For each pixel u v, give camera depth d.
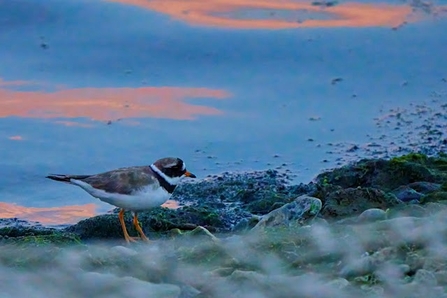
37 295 9.64
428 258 9.61
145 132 17.41
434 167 15.02
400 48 20.53
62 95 18.56
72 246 11.20
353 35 20.83
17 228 13.39
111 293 9.69
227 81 19.38
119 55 20.00
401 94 19.09
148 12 21.17
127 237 12.62
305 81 19.42
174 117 17.95
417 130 17.73
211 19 21.25
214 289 9.45
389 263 9.62
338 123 18.00
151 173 12.60
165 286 9.66
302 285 9.38
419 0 22.50
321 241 10.54
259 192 15.20
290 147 17.20
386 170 14.47
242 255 10.46
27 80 19.08
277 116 18.22
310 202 12.38
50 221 14.59
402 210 11.70
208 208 14.37
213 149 17.09
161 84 19.19
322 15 21.73
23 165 16.31
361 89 19.19
